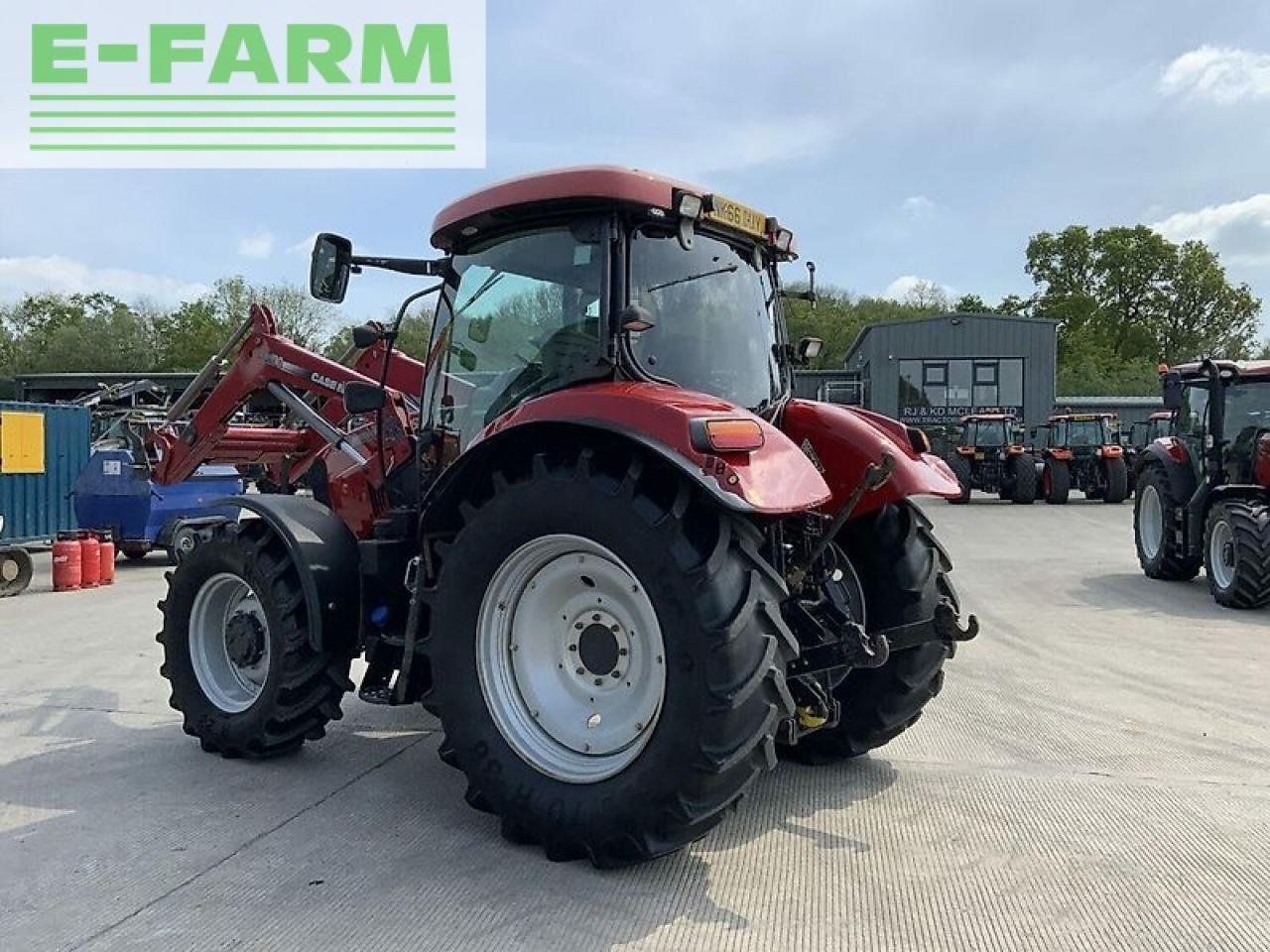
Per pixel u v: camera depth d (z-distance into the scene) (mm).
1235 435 9141
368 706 5383
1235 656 6539
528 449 3469
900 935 2754
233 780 4098
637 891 3020
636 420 3070
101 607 9219
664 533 2990
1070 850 3342
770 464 3029
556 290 3639
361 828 3543
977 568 11227
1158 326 66750
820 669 3459
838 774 4148
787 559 3658
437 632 3473
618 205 3473
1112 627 7625
